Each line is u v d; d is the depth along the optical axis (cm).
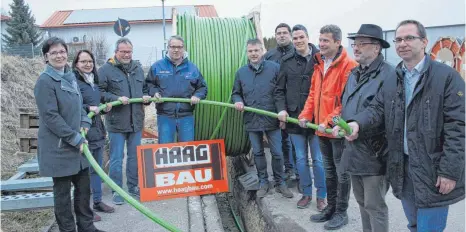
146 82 581
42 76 390
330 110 443
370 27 361
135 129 558
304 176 517
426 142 303
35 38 4100
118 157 554
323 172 503
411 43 304
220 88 625
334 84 439
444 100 296
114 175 555
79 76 501
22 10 4112
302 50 499
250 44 534
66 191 411
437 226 314
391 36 925
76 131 404
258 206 564
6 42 4047
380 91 352
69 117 403
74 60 503
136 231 487
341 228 455
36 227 512
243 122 602
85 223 439
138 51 3666
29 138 792
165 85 572
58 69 399
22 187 588
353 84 385
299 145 514
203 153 596
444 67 298
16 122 916
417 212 324
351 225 462
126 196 363
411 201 344
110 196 604
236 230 651
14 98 988
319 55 457
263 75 543
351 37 373
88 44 3328
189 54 621
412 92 315
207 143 598
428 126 301
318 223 475
